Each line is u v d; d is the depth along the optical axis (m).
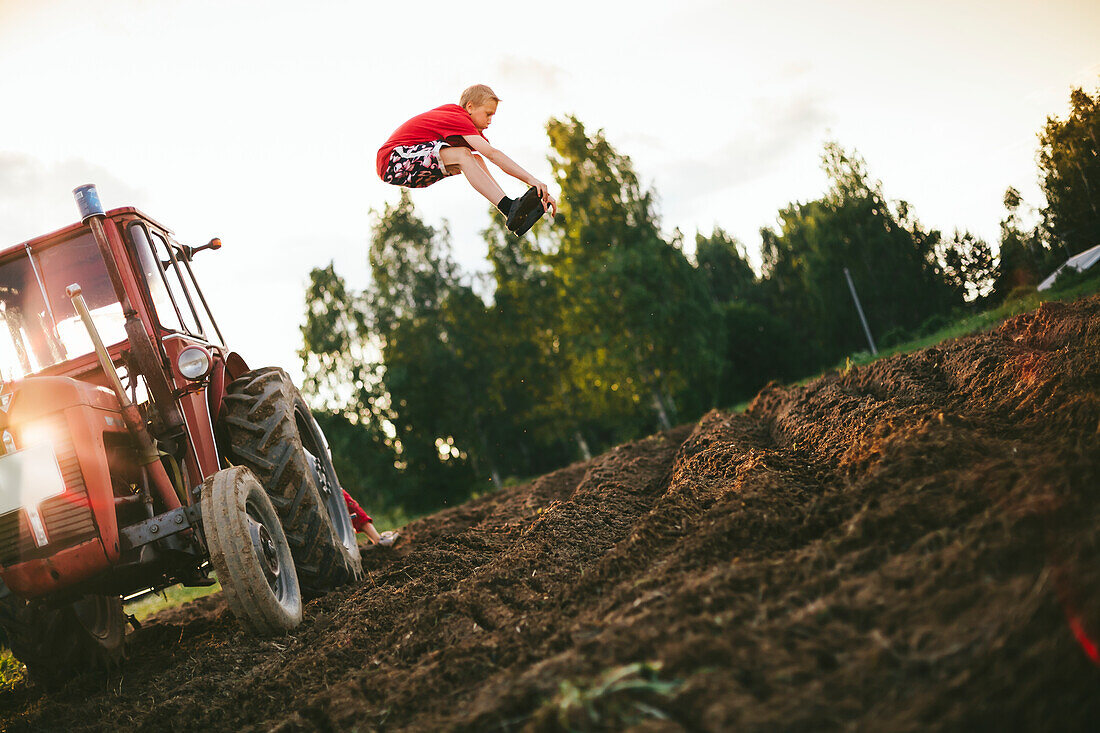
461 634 3.34
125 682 4.57
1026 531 2.17
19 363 5.04
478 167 4.12
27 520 4.16
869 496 3.09
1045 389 3.87
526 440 41.88
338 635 3.99
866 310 45.62
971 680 1.68
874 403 5.02
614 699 1.91
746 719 1.72
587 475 7.85
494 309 36.94
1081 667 1.58
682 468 5.73
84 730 3.71
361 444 36.09
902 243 45.25
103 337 5.07
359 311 36.66
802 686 1.84
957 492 2.72
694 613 2.43
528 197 3.96
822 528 3.03
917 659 1.81
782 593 2.45
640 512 5.32
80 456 4.19
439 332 36.94
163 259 5.61
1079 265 11.42
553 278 33.72
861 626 2.06
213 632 5.52
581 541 4.56
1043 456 2.83
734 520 3.26
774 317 53.75
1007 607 1.86
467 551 5.70
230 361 6.06
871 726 1.64
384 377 36.41
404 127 4.23
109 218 5.14
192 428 4.88
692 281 32.25
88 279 5.11
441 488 37.00
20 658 5.02
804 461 4.75
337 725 2.73
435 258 36.84
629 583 3.11
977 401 4.60
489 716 2.14
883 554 2.47
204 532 4.39
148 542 4.30
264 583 4.25
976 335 6.45
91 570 4.17
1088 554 1.92
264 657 4.10
